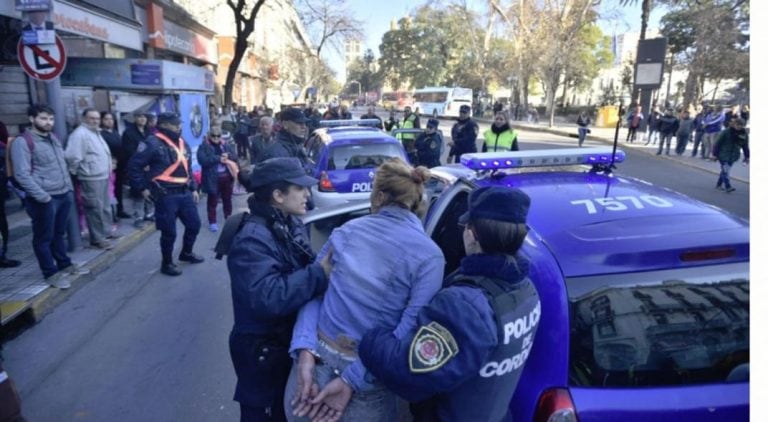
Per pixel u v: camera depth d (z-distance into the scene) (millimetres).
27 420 3283
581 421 1679
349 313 1750
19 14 6637
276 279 1925
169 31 15430
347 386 1721
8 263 5707
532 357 1776
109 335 4426
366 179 7047
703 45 29250
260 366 2078
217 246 2219
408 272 1694
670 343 1790
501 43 45438
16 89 9258
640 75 19469
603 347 1758
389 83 89375
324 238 3930
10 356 4082
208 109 12570
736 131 10891
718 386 1777
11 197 8648
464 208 2719
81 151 6121
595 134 26609
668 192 2498
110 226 6805
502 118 7875
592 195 2375
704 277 1830
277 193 2090
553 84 32906
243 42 17219
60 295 5086
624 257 1823
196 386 3656
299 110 5750
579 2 31078
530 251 1914
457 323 1413
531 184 2578
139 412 3365
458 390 1549
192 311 4906
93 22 8008
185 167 5863
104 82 9703
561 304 1757
